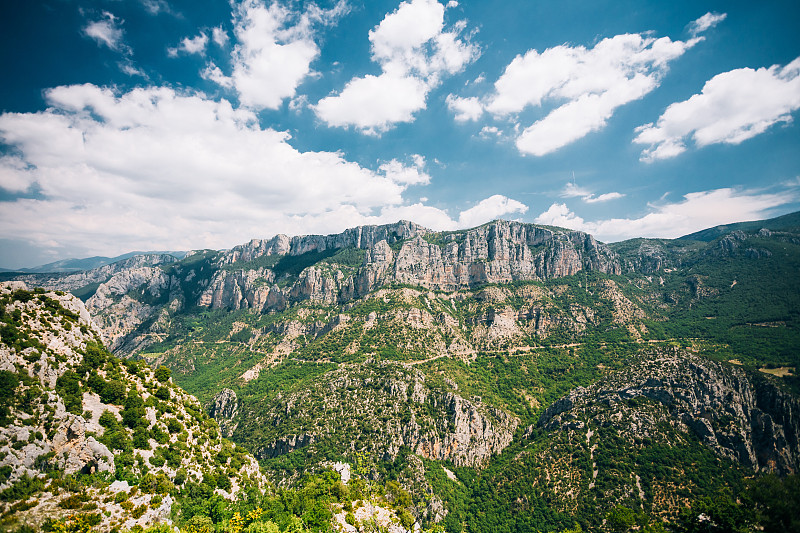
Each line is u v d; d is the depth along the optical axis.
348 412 193.50
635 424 155.50
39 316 95.38
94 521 63.50
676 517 122.56
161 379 116.38
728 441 145.62
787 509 91.00
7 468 64.38
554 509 140.00
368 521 110.00
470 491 167.50
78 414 81.25
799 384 172.50
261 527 82.12
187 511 81.06
